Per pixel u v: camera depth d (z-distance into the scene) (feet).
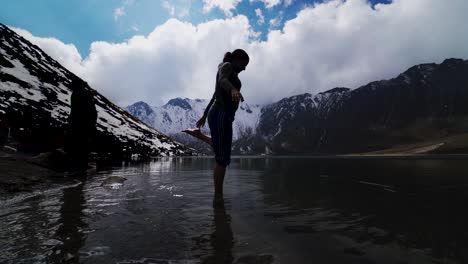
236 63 11.67
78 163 25.53
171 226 7.23
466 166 32.07
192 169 32.71
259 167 38.73
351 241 5.93
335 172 25.75
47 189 14.07
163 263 4.82
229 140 10.91
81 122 25.95
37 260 4.90
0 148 31.73
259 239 6.13
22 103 71.05
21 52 134.00
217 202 10.29
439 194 11.79
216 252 5.35
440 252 5.17
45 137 41.29
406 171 25.18
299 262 4.81
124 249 5.51
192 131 12.65
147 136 155.84
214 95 12.07
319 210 9.16
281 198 11.63
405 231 6.56
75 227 7.10
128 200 11.11
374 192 12.87
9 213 8.68
